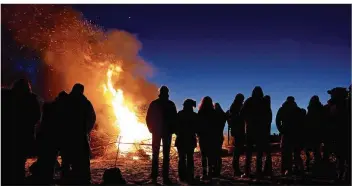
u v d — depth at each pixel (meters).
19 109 6.78
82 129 7.34
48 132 7.24
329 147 8.38
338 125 7.98
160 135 8.12
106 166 10.93
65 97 7.38
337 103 8.13
